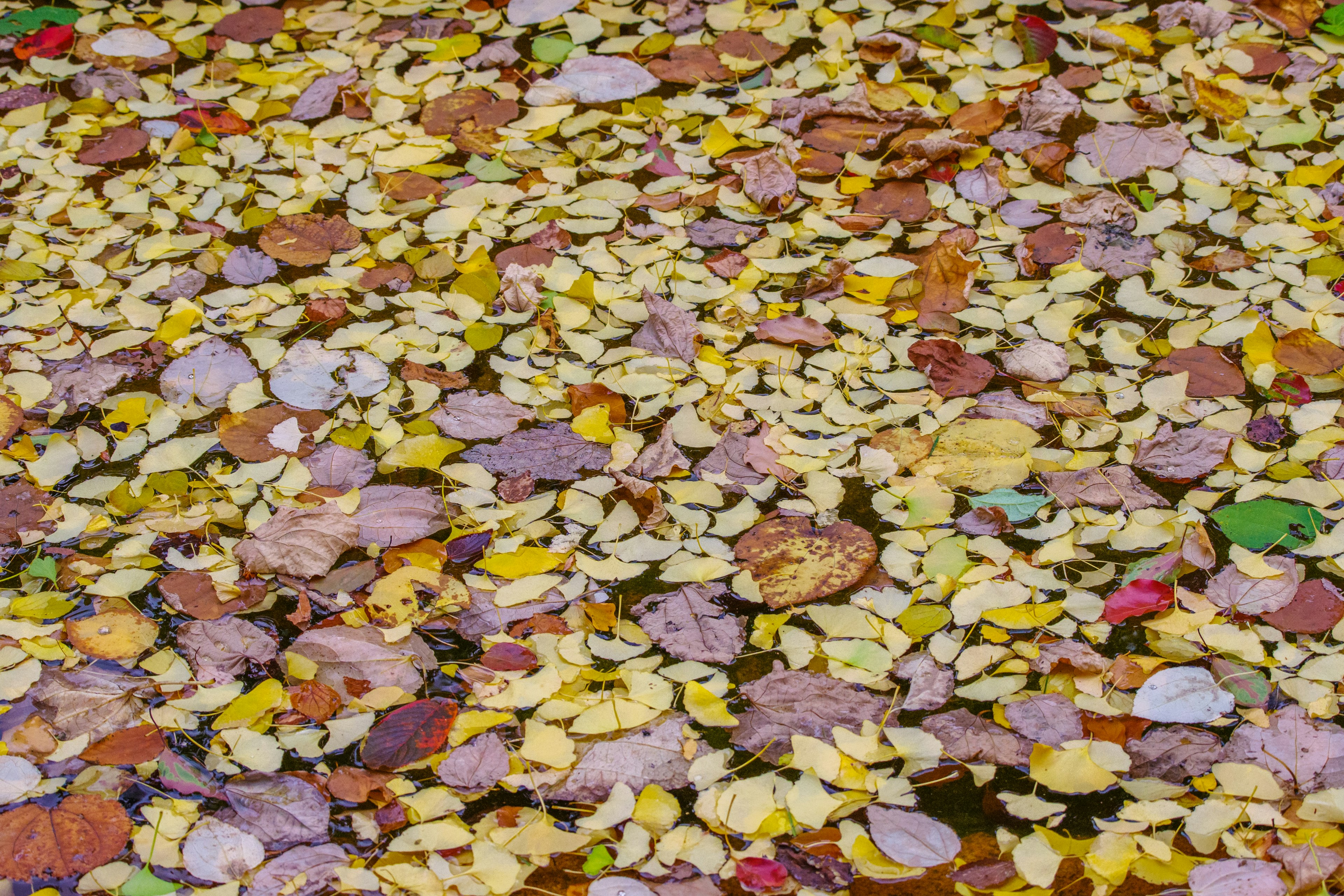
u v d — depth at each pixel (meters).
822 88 3.05
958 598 2.55
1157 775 2.45
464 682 2.51
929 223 2.88
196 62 3.14
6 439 2.70
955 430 2.68
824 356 2.75
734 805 2.44
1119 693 2.49
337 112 3.05
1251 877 2.39
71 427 2.71
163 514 2.63
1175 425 2.68
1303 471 2.63
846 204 2.91
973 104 3.02
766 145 2.98
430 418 2.71
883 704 2.49
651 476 2.65
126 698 2.51
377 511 2.62
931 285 2.80
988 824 2.43
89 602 2.58
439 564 2.58
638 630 2.54
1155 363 2.73
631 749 2.47
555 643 2.54
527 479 2.65
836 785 2.45
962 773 2.46
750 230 2.88
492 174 2.96
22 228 2.91
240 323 2.80
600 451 2.67
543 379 2.74
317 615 2.55
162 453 2.68
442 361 2.76
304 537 2.60
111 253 2.88
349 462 2.67
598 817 2.43
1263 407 2.69
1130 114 2.99
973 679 2.51
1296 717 2.47
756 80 3.07
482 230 2.89
